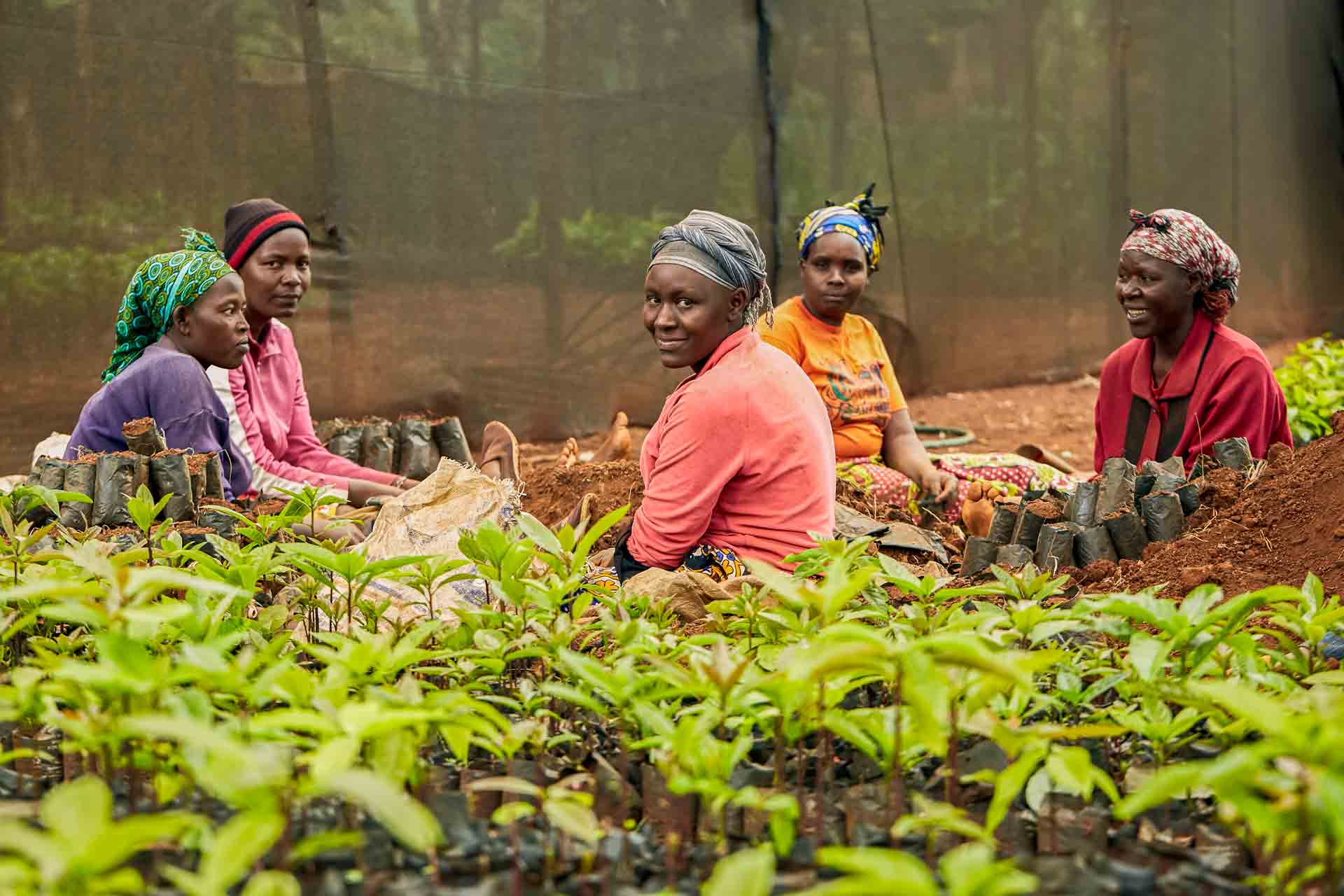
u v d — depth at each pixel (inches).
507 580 81.0
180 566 96.0
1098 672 76.8
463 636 82.4
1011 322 424.8
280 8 284.0
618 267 344.8
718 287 133.3
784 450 131.7
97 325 266.2
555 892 59.1
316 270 295.1
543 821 66.2
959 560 171.5
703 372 136.2
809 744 79.1
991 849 55.1
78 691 62.9
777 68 366.3
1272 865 60.5
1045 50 421.7
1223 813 62.2
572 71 330.6
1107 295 448.5
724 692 63.8
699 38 351.6
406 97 305.1
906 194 395.9
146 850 61.9
